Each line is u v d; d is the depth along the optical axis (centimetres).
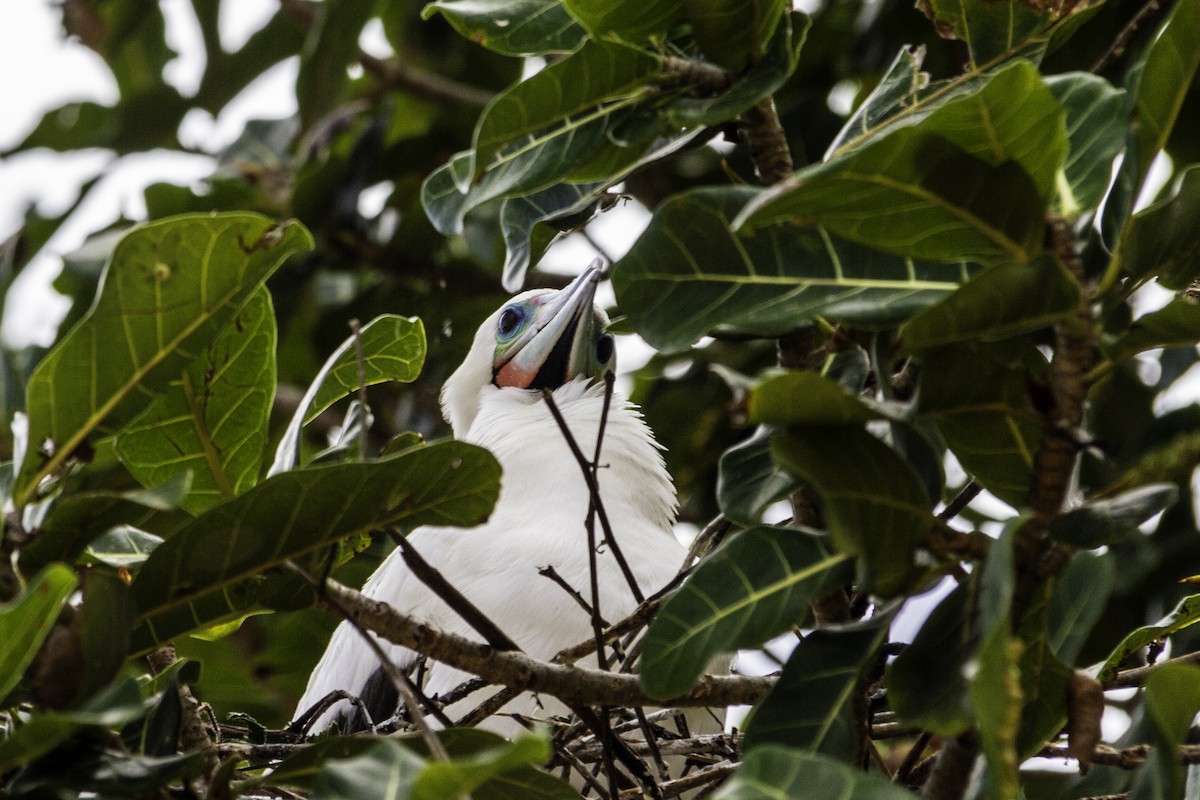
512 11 705
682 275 564
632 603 947
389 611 636
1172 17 519
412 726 780
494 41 703
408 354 805
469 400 1253
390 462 589
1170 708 535
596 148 680
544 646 937
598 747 810
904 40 1436
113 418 590
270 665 1327
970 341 512
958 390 518
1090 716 552
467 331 1517
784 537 583
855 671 558
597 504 705
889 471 511
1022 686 562
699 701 696
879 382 550
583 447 1053
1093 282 546
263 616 1423
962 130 477
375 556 1110
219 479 729
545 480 1027
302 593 644
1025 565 514
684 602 575
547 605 940
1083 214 529
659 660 567
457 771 423
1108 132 537
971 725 499
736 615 570
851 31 1477
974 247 509
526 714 930
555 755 769
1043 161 488
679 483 1395
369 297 1531
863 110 703
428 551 989
